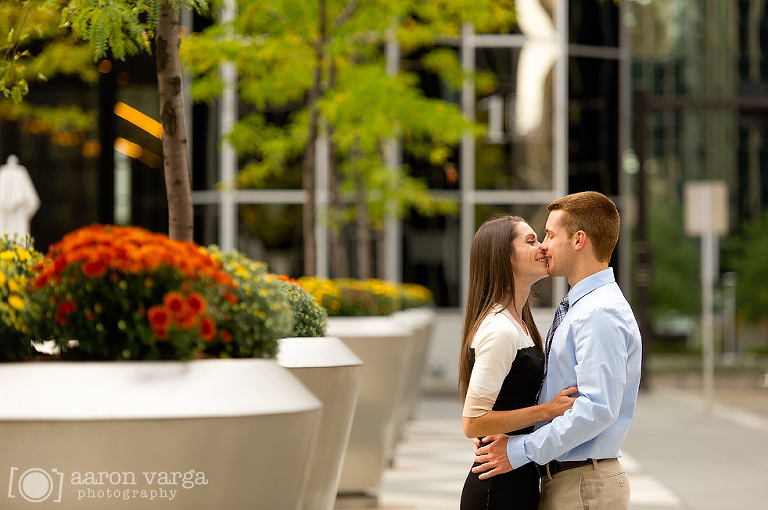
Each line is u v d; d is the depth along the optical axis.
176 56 5.80
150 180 22.16
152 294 3.33
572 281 4.36
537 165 21.94
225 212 21.12
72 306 3.27
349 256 21.53
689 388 26.83
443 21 14.06
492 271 4.38
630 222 73.25
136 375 3.11
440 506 9.12
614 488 4.21
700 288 65.94
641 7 87.56
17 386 3.04
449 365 21.66
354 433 8.72
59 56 12.48
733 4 86.31
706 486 10.48
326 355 5.44
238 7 11.55
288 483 3.33
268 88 12.99
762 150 86.38
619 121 22.55
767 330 73.62
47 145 21.94
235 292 3.63
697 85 86.94
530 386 4.26
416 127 14.26
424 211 19.72
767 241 68.00
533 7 22.02
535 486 4.32
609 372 4.02
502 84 21.95
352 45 13.07
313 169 11.55
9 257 4.27
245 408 3.14
